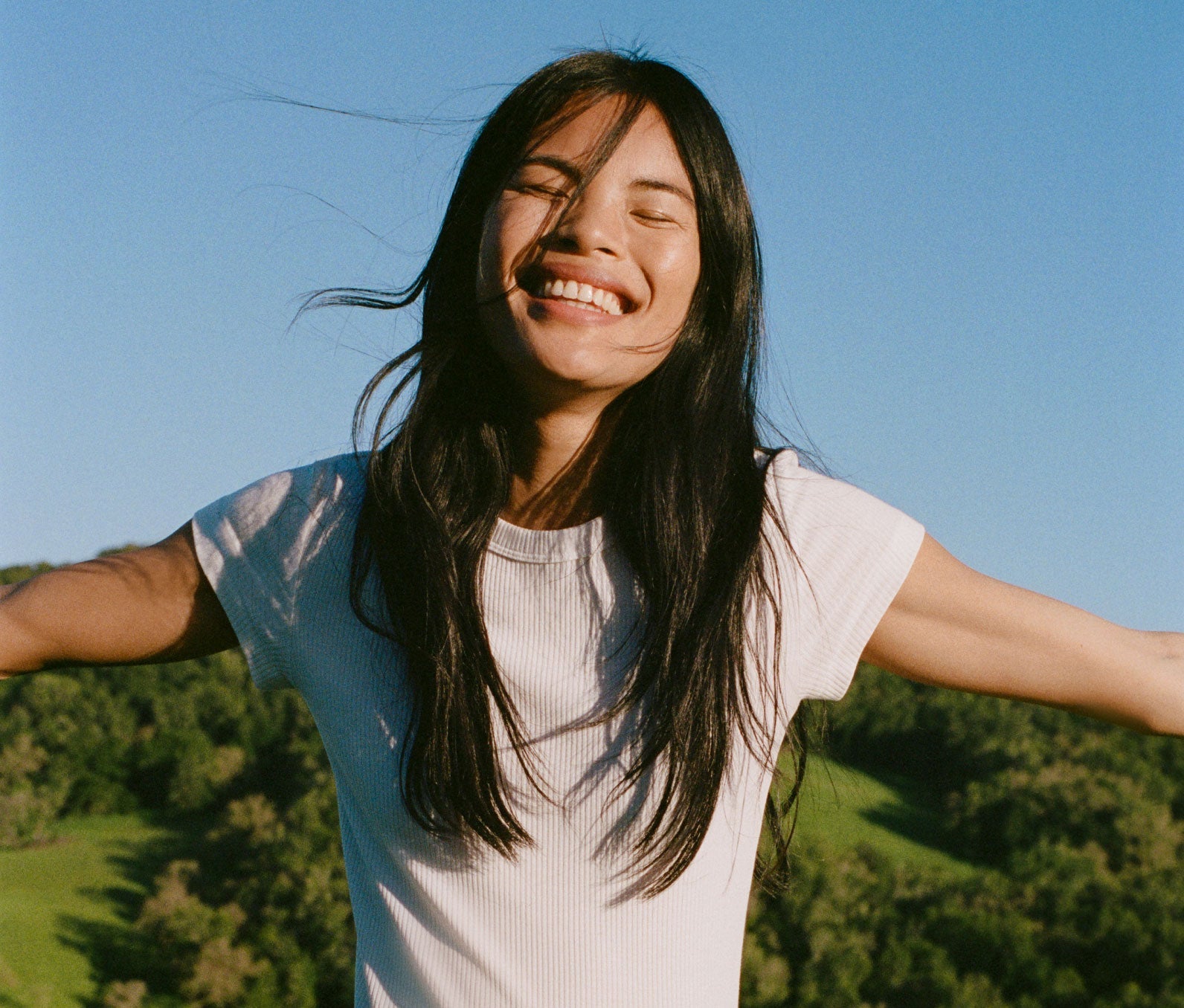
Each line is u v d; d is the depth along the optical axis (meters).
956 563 1.40
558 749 1.30
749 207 1.35
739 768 1.32
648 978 1.27
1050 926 30.45
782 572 1.34
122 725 37.09
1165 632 1.41
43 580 1.43
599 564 1.33
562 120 1.27
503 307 1.27
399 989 1.32
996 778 33.50
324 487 1.41
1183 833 32.66
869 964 29.09
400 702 1.34
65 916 30.55
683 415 1.34
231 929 30.00
